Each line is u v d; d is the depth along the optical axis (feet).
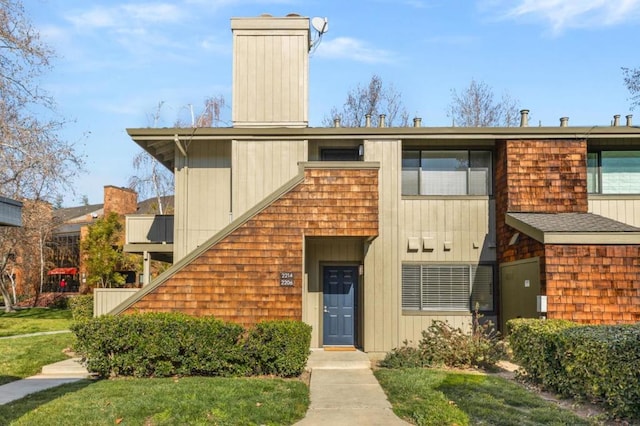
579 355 24.31
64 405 24.41
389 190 42.24
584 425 21.30
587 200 41.91
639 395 20.93
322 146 44.83
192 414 22.68
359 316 43.42
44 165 58.65
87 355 31.89
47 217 89.81
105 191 102.83
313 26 52.13
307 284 43.73
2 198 21.71
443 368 34.09
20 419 22.22
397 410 24.16
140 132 44.11
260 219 37.83
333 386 29.58
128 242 49.75
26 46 57.41
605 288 34.68
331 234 37.99
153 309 36.81
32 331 59.36
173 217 49.47
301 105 46.44
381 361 37.04
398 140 42.78
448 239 44.11
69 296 106.83
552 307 34.60
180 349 31.76
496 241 44.09
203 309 36.94
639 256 34.78
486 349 33.99
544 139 42.14
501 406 24.08
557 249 34.94
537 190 41.65
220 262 37.29
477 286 43.88
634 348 21.21
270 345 31.65
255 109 46.55
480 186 44.80
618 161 44.42
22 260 102.32
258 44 47.14
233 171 43.83
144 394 26.23
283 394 26.40
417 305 43.68
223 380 30.01
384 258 41.55
